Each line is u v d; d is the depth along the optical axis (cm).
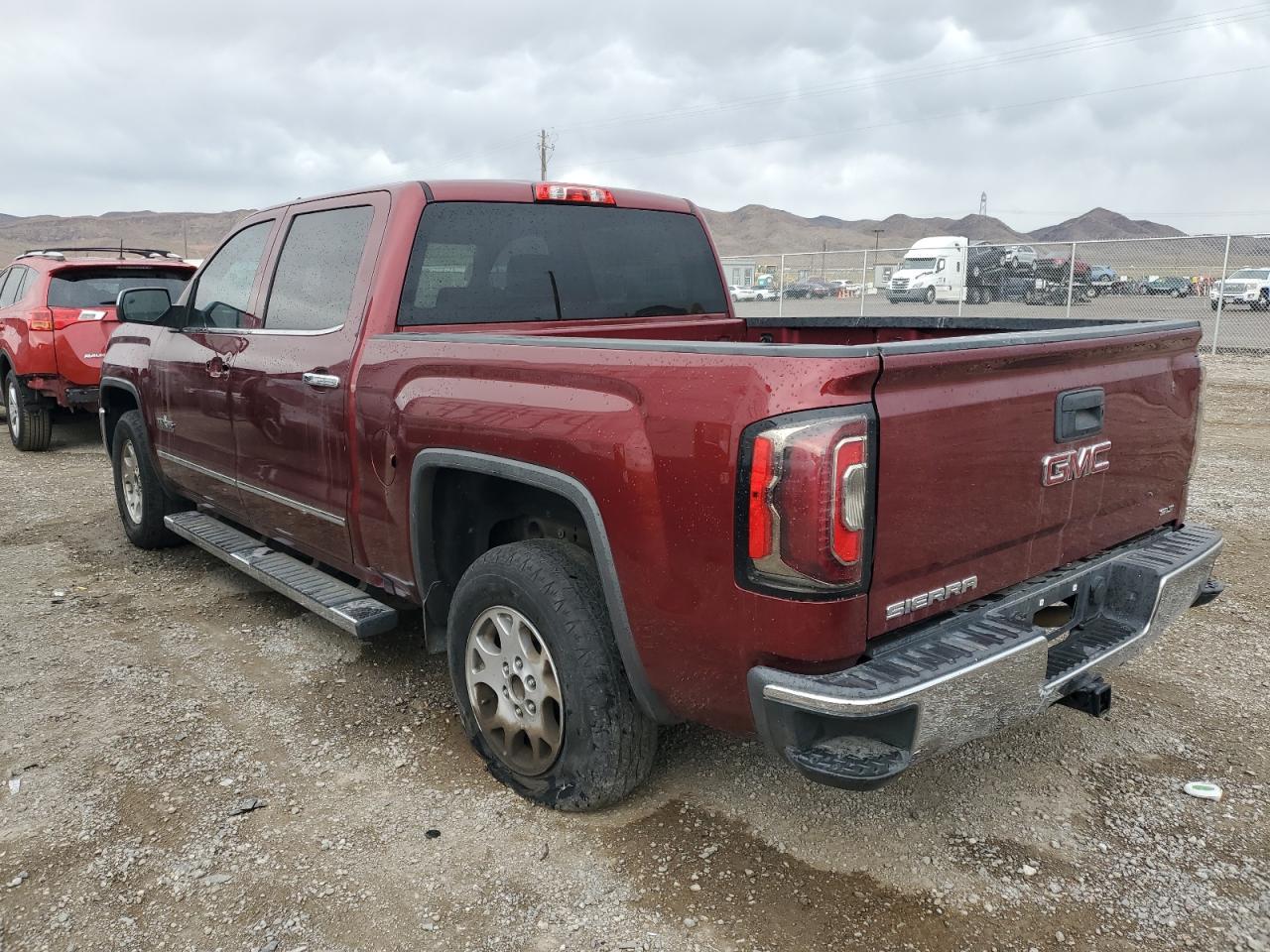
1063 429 272
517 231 384
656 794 315
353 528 370
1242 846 286
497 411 291
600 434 259
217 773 332
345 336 361
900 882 271
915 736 221
